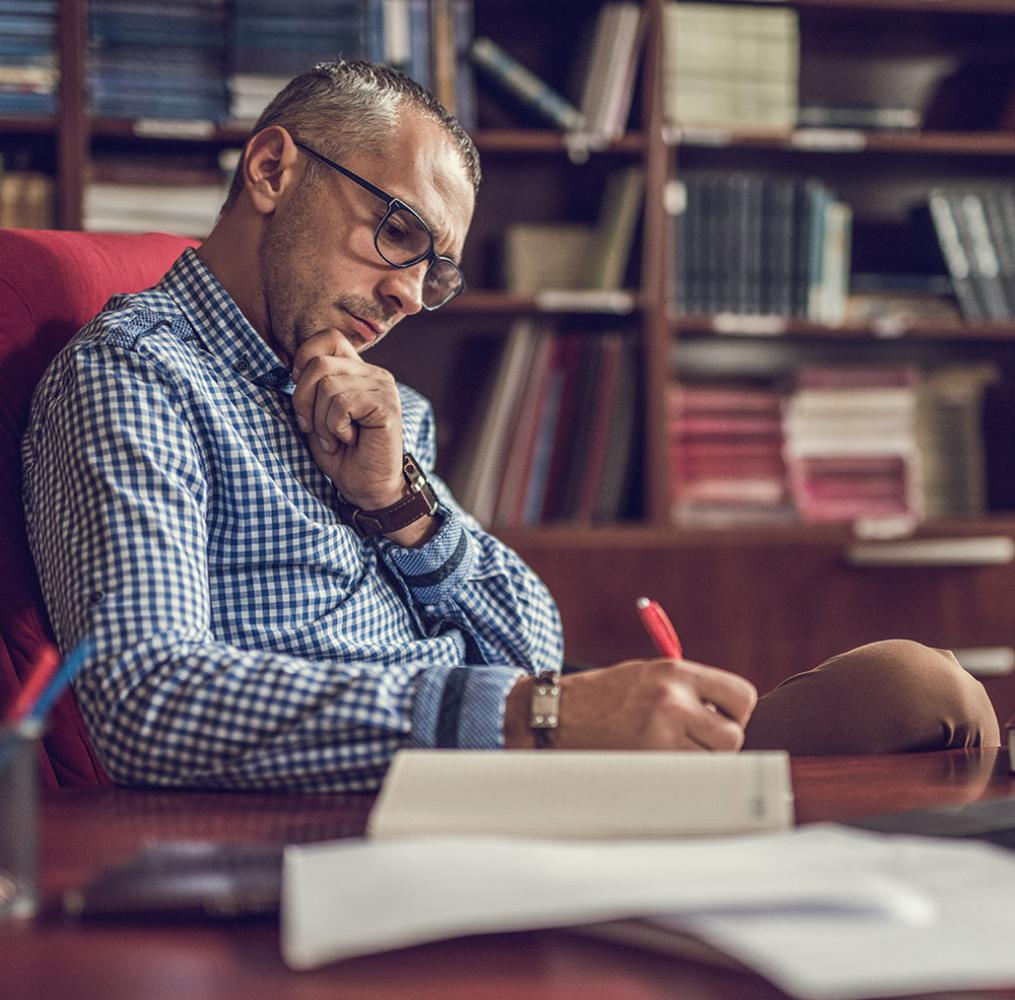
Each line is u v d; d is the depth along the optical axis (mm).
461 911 493
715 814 654
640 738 847
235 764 886
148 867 607
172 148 2629
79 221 2484
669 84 2754
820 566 2719
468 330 2928
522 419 2682
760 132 2791
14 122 2473
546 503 2701
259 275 1323
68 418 1089
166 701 907
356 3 2553
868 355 3094
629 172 2742
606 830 646
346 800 848
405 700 888
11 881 577
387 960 509
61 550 1036
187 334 1262
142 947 531
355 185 1306
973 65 3113
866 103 3098
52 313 1286
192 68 2527
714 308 2771
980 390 3023
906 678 1151
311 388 1243
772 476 2764
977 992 457
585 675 893
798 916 490
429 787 692
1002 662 2754
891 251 3102
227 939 541
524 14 2904
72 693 1193
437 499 1356
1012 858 565
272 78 2537
